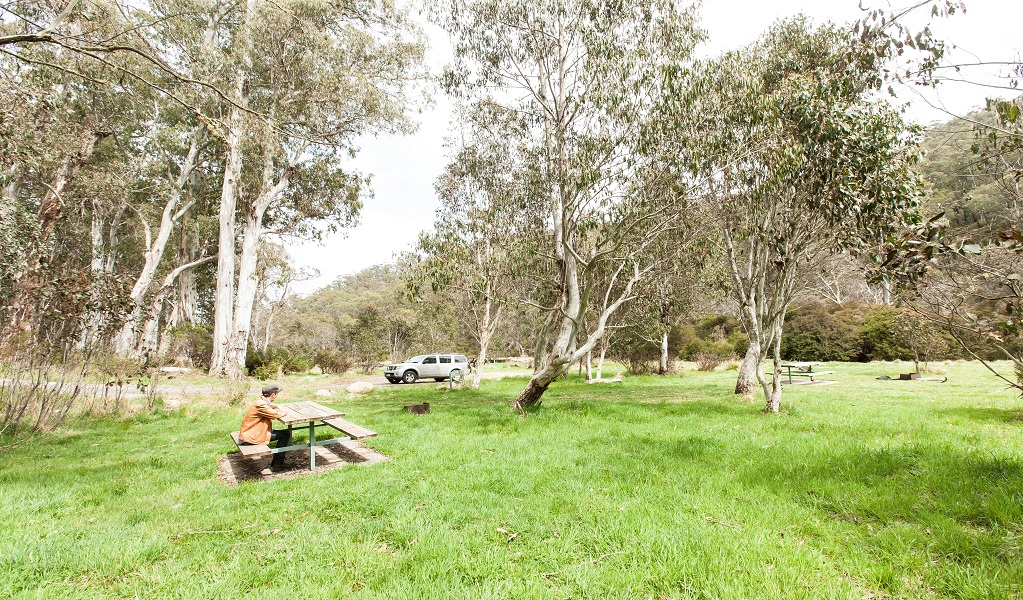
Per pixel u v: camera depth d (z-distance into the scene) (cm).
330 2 1958
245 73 2125
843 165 834
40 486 541
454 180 1781
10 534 396
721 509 436
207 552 364
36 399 918
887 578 310
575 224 1094
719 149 992
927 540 361
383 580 317
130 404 1173
